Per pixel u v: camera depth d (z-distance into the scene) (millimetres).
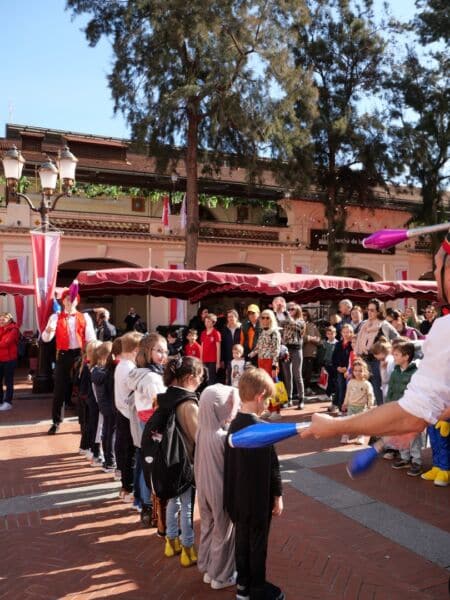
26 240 20391
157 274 10773
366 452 1466
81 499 5508
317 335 12328
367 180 23703
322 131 22844
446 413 1367
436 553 4188
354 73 23719
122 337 5344
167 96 17938
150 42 18297
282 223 25656
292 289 11367
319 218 25781
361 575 3848
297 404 10797
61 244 21172
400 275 27578
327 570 3928
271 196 24750
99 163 23500
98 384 6301
